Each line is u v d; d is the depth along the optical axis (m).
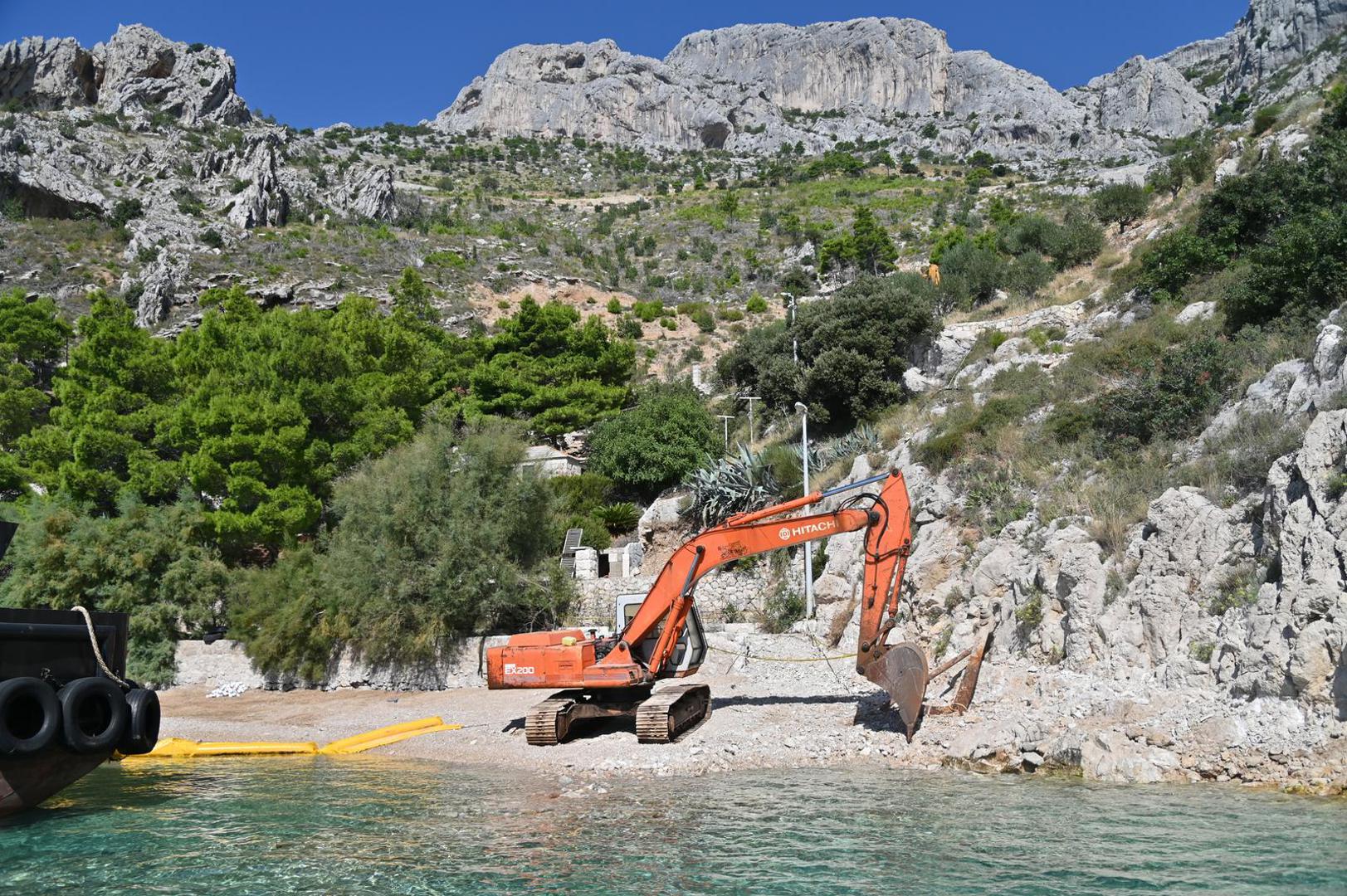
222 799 13.87
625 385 56.75
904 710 15.02
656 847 10.26
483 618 28.38
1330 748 11.41
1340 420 13.78
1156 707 13.43
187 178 109.31
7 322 57.88
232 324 51.06
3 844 11.30
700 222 132.62
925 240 102.19
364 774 15.97
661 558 36.31
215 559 31.83
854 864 9.34
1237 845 9.16
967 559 22.02
